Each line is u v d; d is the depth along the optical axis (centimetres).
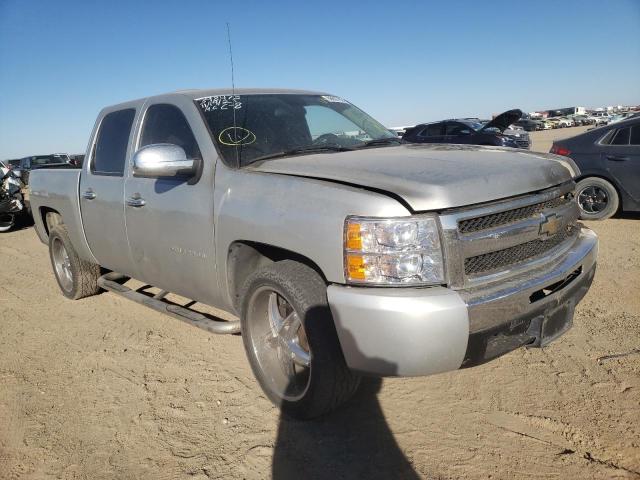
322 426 293
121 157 425
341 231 248
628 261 559
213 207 323
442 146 362
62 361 402
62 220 546
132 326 465
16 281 664
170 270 378
